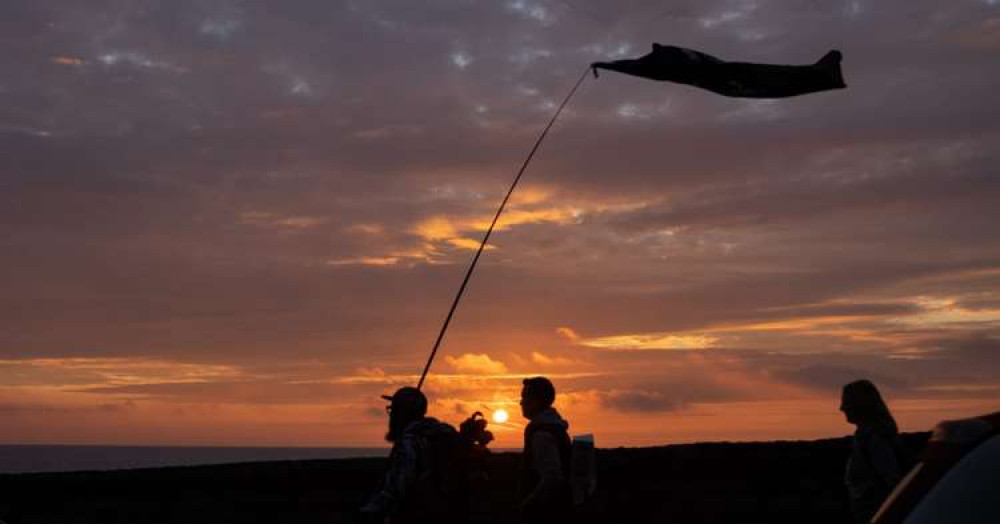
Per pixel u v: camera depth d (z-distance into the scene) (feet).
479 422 17.31
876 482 17.24
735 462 29.25
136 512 28.27
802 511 27.40
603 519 28.17
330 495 29.99
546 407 19.29
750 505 27.66
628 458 29.63
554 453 18.33
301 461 32.19
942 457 6.67
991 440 6.59
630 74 22.43
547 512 18.44
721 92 22.63
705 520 26.76
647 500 28.53
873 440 17.26
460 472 16.62
